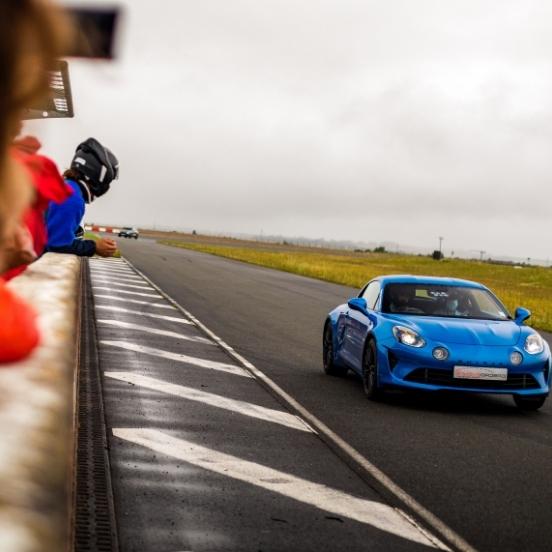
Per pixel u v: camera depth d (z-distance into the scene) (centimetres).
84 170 374
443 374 877
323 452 638
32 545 52
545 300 3312
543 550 433
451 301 998
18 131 63
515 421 838
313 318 1859
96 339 1202
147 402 782
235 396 860
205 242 14050
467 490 553
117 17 61
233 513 459
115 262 3638
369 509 489
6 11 57
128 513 445
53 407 78
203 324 1563
